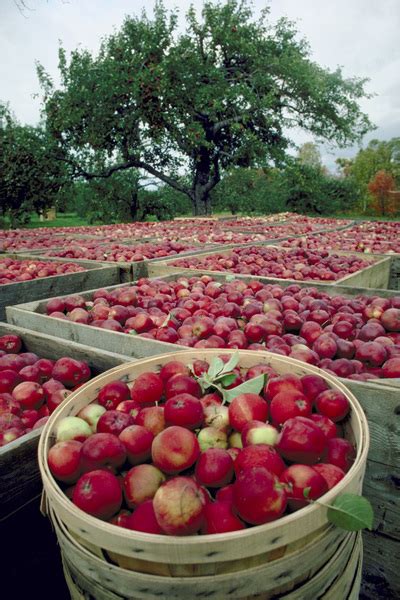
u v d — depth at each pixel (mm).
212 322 3264
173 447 1515
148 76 21656
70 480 1568
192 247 8445
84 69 23406
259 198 33531
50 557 1939
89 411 1896
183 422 1719
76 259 6605
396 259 6816
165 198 32094
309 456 1506
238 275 5062
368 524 1214
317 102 24688
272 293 4340
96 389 2027
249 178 33844
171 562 1188
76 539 1360
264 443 1623
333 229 12453
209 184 26297
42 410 2490
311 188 30797
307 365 2080
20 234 12750
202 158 25688
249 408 1788
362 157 51062
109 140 24484
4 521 1827
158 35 22438
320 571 1344
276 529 1193
